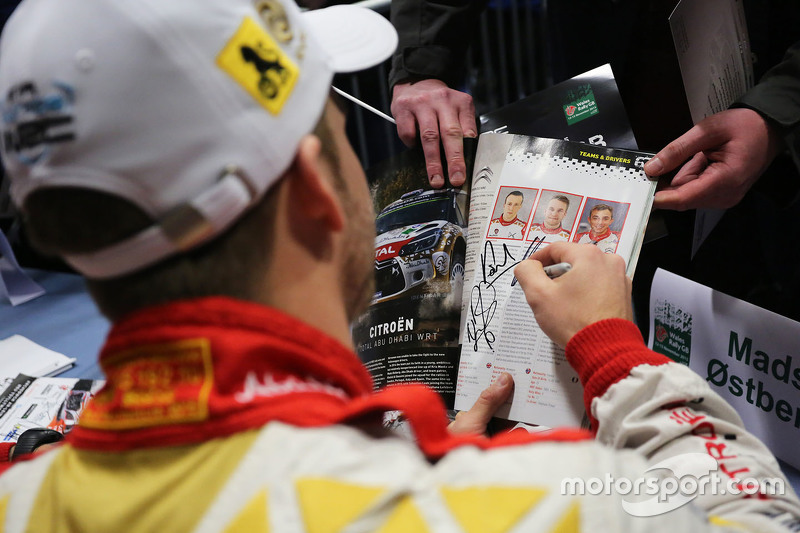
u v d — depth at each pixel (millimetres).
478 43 2188
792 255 1168
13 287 1312
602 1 1208
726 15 877
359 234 460
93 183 344
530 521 325
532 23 2115
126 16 339
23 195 364
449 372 775
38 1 364
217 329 358
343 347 407
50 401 973
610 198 776
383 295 837
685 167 857
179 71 342
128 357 370
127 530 338
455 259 815
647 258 1106
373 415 400
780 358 714
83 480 367
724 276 1133
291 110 383
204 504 333
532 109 901
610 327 605
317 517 324
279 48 383
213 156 352
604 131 859
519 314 753
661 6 992
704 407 550
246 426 346
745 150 816
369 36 545
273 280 385
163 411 352
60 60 340
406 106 949
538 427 706
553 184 798
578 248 688
